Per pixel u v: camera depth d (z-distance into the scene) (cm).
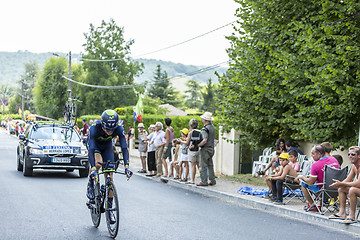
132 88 7188
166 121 1617
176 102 10788
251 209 1049
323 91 1173
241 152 1858
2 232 734
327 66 1103
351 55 1120
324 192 940
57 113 8075
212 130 1389
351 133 1210
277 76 1344
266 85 1391
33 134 1631
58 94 8119
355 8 1176
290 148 1284
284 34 1358
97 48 6988
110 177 758
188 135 1418
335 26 1180
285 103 1353
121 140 762
